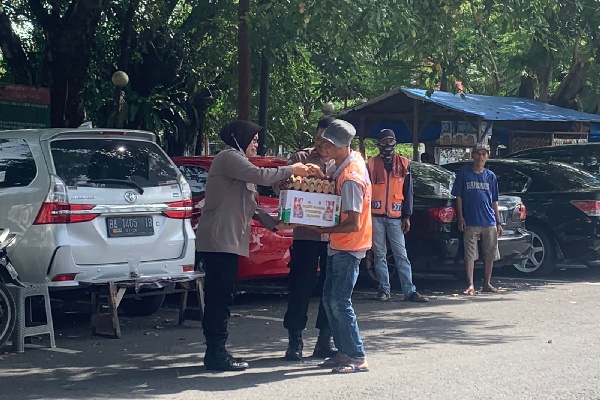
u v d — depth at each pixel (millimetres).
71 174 8594
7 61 16359
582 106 24609
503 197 12828
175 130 18203
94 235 8555
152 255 8961
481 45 12250
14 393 6664
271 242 10516
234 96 19156
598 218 13320
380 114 21219
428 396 6418
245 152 7379
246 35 14312
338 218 7027
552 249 13750
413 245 11906
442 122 20766
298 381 6945
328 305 7297
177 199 9195
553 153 15672
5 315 8109
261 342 8742
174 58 18266
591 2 14047
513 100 20844
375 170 11273
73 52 15133
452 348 8258
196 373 7293
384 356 7914
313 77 19688
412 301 11242
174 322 9898
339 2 10883
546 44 14078
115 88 16859
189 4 18875
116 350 8305
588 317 9945
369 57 19781
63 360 7871
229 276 7320
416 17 11375
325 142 7098
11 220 8562
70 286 8414
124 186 8805
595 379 6930
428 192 12062
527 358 7730
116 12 17172
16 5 17219
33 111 14781
